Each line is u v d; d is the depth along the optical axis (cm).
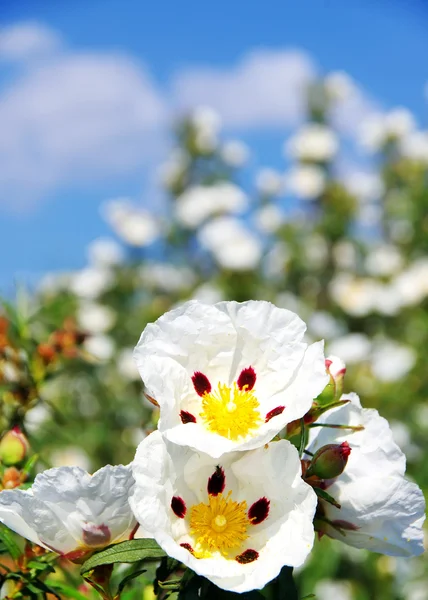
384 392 175
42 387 88
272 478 49
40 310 129
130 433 158
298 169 263
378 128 265
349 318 221
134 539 50
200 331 51
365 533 52
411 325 208
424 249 242
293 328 52
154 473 48
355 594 112
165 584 50
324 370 50
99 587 51
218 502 50
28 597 61
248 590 47
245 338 52
